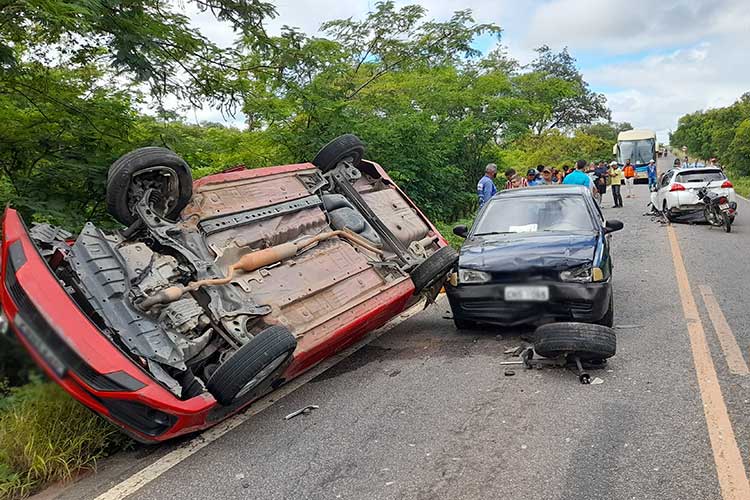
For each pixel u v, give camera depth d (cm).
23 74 711
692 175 1745
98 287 451
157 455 447
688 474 375
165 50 821
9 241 443
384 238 707
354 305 581
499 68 2347
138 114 854
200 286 491
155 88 846
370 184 790
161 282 482
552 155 4409
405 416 489
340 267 612
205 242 542
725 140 5344
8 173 747
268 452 440
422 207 1559
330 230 664
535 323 664
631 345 636
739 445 408
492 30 1512
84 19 642
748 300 798
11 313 429
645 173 4319
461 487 375
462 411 492
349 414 500
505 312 667
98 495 392
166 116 873
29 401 469
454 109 1956
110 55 750
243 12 879
